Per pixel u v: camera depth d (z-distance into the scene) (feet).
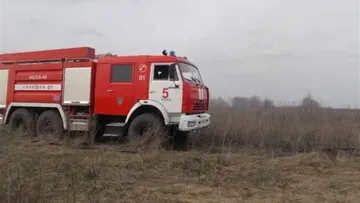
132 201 16.84
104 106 34.35
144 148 29.96
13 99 39.83
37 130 37.93
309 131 35.81
